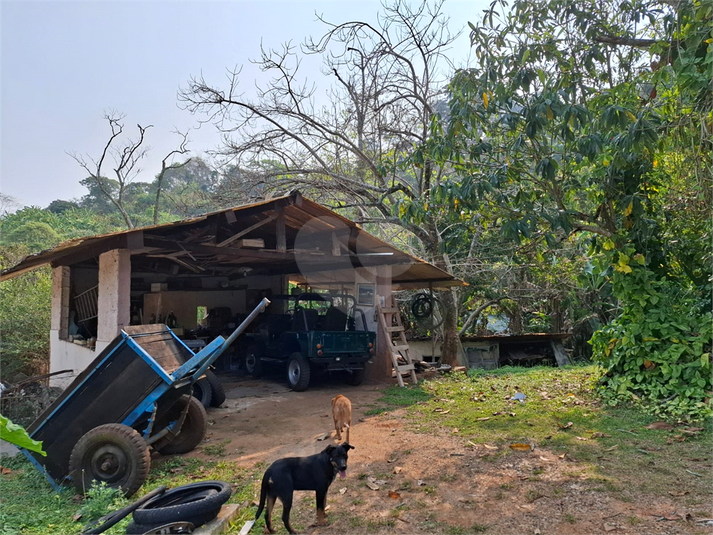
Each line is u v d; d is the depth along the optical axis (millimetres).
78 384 4934
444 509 3918
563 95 6469
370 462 5086
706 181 6988
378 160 13398
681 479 4371
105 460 4613
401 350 10555
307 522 3721
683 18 6281
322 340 9172
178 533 3350
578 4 7438
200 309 16484
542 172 6773
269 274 14055
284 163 14453
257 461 5277
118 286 7707
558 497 4070
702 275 8211
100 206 32781
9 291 12500
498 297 16312
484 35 7168
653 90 7285
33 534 3725
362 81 13000
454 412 7402
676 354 7184
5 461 5805
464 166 8188
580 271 13383
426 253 13148
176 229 7977
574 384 9312
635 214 7688
